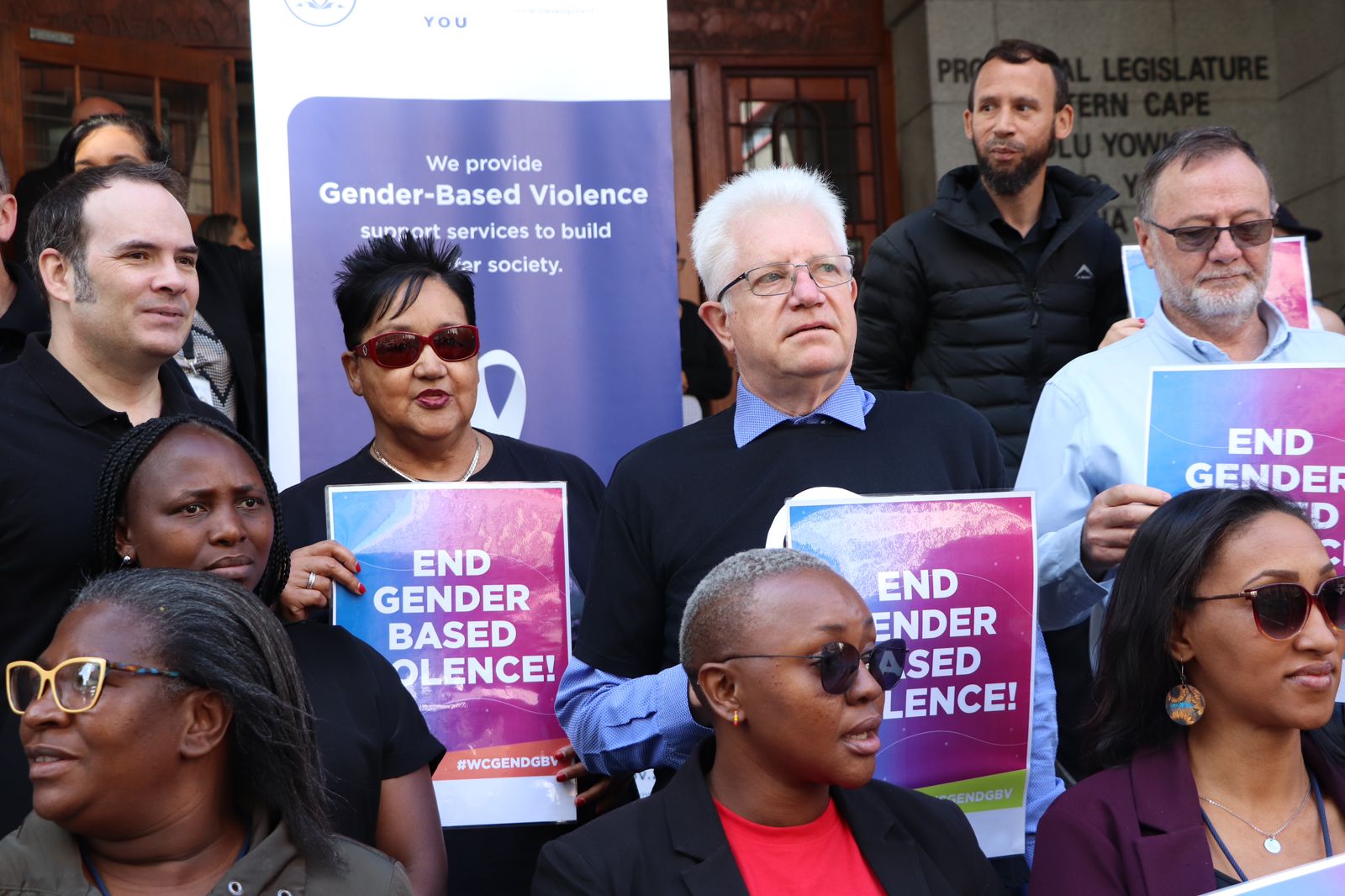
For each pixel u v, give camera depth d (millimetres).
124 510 2504
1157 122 7750
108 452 2744
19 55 6730
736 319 2881
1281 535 2414
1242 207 3299
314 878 2057
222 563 2465
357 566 2914
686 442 2953
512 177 3982
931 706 2686
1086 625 3557
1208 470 2957
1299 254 4117
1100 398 3365
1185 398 2977
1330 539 2914
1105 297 4820
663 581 2873
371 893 2080
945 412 2994
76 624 2008
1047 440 3400
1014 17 7559
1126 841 2383
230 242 5992
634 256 4039
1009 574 2717
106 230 2914
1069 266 4750
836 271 2873
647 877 2277
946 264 4734
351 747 2500
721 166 7727
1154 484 2973
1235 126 7832
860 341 4863
